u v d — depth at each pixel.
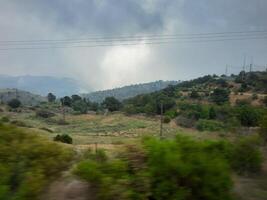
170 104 147.88
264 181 12.54
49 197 9.09
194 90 176.50
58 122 149.12
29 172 9.30
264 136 18.20
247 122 47.78
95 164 9.63
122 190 9.10
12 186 9.09
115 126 134.62
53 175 10.02
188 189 9.69
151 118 143.75
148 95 170.75
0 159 9.83
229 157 13.41
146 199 9.27
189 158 10.09
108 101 181.62
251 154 13.67
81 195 9.23
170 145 10.39
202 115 101.19
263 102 123.69
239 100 136.75
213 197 9.81
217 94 154.50
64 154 10.66
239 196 10.87
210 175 9.93
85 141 77.56
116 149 10.95
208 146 11.33
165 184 9.46
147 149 10.18
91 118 159.00
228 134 17.34
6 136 10.80
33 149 10.31
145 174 9.48
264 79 179.38
